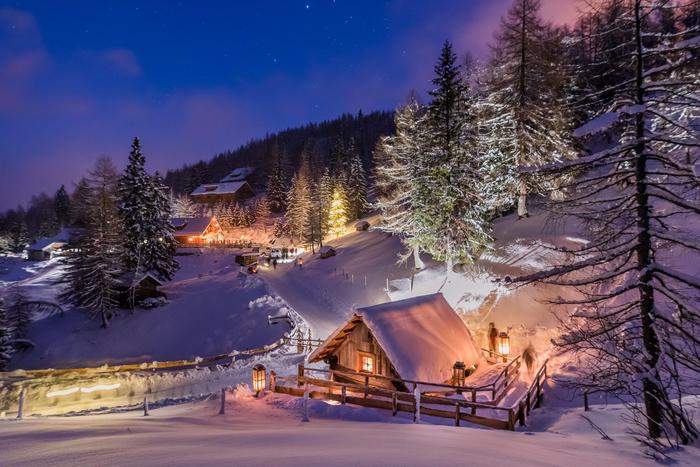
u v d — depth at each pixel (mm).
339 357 16562
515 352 19391
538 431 10344
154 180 46906
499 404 13797
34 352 31812
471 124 28781
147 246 42844
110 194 39844
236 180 146875
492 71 32094
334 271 46094
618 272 7699
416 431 8414
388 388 14664
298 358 24438
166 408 14969
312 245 67438
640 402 10664
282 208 105438
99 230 37031
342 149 102062
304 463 4219
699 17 7129
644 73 7438
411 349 14633
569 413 11367
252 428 8977
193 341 31531
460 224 27531
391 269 38688
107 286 36312
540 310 21516
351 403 13172
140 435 6863
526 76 28844
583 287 20891
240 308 36062
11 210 127938
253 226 95375
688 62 7117
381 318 15188
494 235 31672
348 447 5684
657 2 7293
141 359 29641
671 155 7816
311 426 9508
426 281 30812
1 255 90438
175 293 43562
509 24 29531
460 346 16891
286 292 42062
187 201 110750
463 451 5684
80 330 35000
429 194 28812
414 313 16766
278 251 70062
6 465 4316
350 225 76625
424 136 29469
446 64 28312
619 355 7559
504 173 30984
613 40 8164
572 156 27891
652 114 7734
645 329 7438
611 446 7105
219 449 5312
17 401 18781
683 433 6777
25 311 35281
